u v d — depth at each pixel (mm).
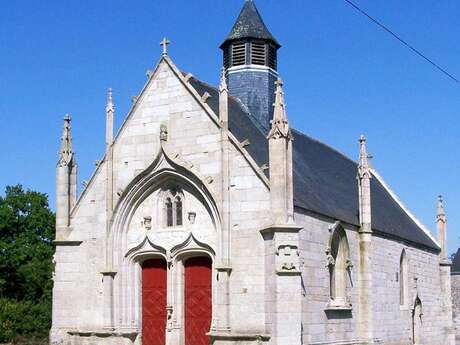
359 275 42312
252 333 34594
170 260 38062
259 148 39188
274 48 46812
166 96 38938
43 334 65812
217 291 35781
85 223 40281
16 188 80250
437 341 56156
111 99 40375
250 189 35625
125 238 39531
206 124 37406
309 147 50375
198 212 37625
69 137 41500
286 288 33281
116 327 38594
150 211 39156
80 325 39375
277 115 34969
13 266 76562
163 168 38312
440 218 59469
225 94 37125
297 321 33156
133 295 39188
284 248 33594
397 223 52062
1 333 62656
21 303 68250
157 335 38750
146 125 39312
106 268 38844
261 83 45406
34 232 79000
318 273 37438
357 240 42594
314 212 37250
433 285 56688
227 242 35656
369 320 41781
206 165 37094
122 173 39594
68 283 40062
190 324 37812
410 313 50000
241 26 46094
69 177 41188
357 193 48969
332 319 38469
